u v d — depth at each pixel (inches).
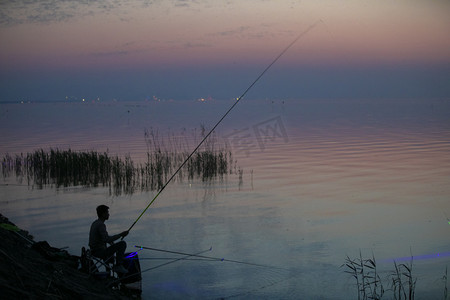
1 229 267.7
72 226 439.5
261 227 431.2
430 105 4798.2
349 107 4904.0
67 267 258.7
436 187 612.4
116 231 423.8
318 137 1443.2
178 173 773.3
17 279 195.9
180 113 4055.1
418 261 331.0
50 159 779.4
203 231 421.1
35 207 528.7
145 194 609.0
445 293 274.5
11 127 2295.8
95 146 1238.3
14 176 775.7
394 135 1451.8
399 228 419.5
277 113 3518.7
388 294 275.3
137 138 1487.5
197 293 279.3
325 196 573.3
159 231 422.3
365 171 764.6
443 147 1085.8
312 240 386.9
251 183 676.7
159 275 311.1
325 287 285.9
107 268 294.4
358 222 443.5
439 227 419.8
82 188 661.9
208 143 1250.6
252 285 288.0
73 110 5944.9
